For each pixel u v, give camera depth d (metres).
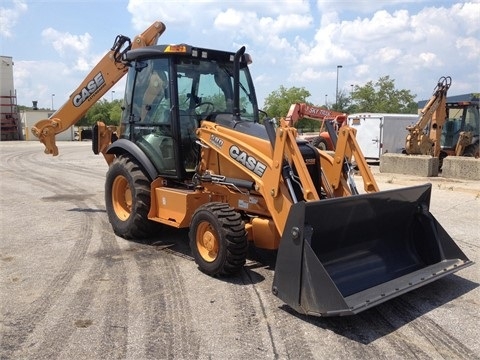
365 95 53.41
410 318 4.19
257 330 3.94
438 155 15.92
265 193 4.96
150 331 3.92
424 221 5.20
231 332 3.90
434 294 4.73
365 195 4.48
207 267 5.13
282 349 3.63
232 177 5.54
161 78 6.12
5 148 29.50
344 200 4.29
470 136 16.42
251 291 4.76
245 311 4.29
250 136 5.32
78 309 4.35
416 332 3.92
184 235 6.91
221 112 6.24
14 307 4.39
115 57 7.85
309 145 5.38
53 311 4.30
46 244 6.50
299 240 4.05
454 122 17.05
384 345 3.70
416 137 15.41
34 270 5.41
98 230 7.28
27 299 4.58
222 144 5.53
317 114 17.88
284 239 4.18
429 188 5.19
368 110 52.84
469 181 13.25
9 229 7.36
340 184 5.37
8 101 43.69
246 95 6.60
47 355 3.54
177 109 5.91
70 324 4.05
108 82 8.05
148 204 6.34
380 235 5.01
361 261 4.73
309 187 4.61
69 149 29.09
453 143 17.00
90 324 4.05
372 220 4.77
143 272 5.34
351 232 4.64
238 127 5.57
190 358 3.50
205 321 4.10
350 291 4.31
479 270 5.44
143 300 4.55
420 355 3.55
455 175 13.98
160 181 6.23
